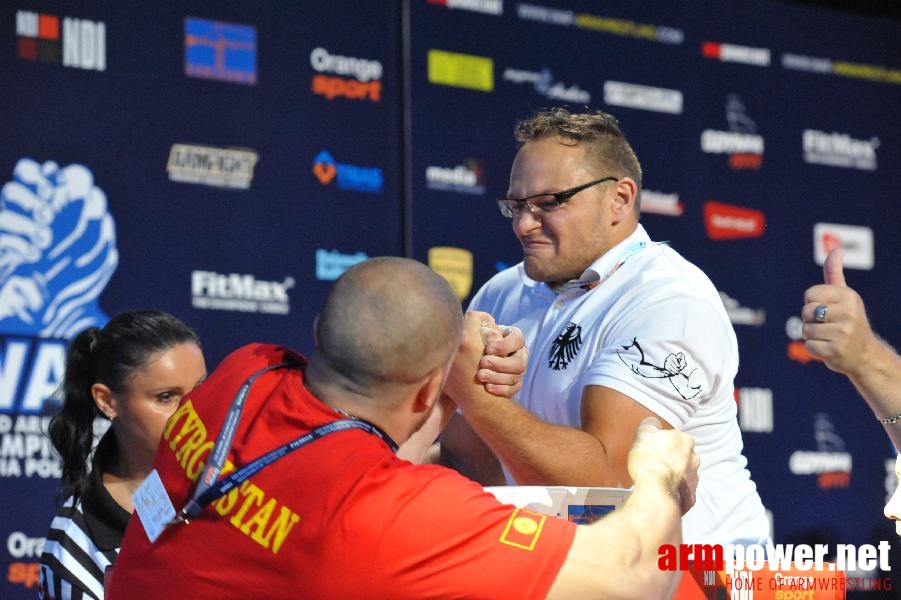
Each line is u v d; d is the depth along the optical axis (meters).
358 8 4.62
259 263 4.32
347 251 4.48
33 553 3.88
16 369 3.93
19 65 4.04
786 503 5.09
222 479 1.76
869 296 5.45
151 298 4.14
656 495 1.83
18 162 4.00
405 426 1.86
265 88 4.41
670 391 2.43
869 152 5.54
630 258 2.66
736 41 5.33
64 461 2.61
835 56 5.54
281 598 1.70
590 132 2.67
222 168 4.30
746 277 5.18
